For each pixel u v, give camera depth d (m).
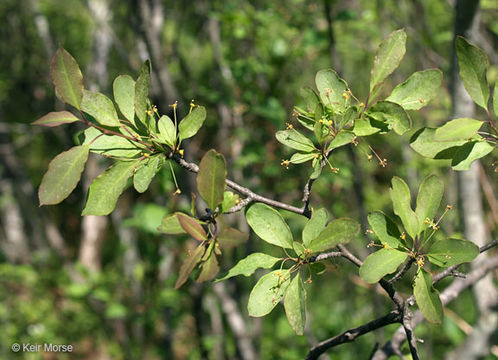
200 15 1.50
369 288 1.07
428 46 1.18
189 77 1.43
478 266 0.64
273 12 1.27
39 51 2.20
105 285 1.45
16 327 1.83
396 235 0.41
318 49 1.34
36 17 2.05
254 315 0.40
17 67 2.21
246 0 1.42
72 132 2.00
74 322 1.84
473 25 0.64
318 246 0.40
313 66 1.47
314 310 1.46
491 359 0.73
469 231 0.68
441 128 0.40
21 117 2.33
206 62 1.57
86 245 2.15
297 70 1.42
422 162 1.16
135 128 0.41
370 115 0.41
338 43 1.26
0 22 2.16
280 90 1.36
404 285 1.03
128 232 1.56
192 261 0.38
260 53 1.44
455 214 1.05
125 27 1.76
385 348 0.55
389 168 1.33
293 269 0.41
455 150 0.41
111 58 1.88
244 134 1.21
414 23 1.27
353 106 0.41
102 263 2.26
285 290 0.41
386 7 1.31
